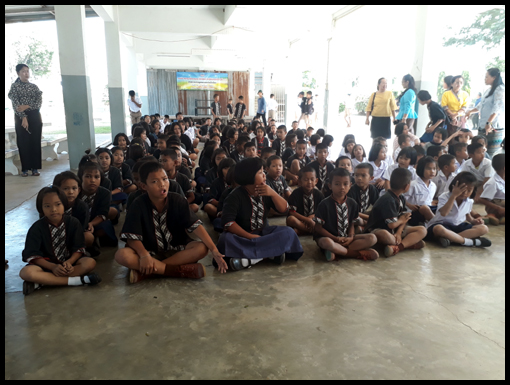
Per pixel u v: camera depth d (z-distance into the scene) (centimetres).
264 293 229
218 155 429
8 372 158
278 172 364
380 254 293
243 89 2023
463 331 189
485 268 267
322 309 210
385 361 166
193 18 1035
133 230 242
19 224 369
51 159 797
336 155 800
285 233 271
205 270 263
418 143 546
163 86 1970
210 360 166
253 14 921
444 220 318
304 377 155
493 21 1116
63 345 177
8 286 239
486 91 530
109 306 213
